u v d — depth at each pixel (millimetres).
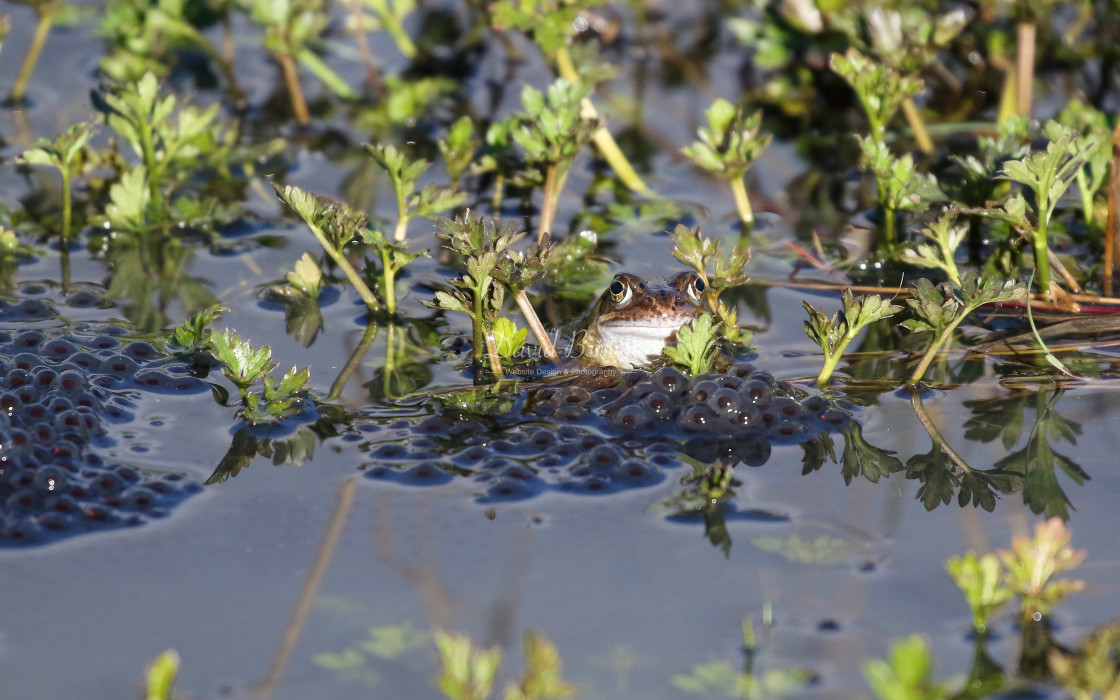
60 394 8797
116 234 12234
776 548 7254
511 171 13211
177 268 11586
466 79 16156
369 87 15859
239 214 12781
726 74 16391
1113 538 7270
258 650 6301
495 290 9703
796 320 10711
